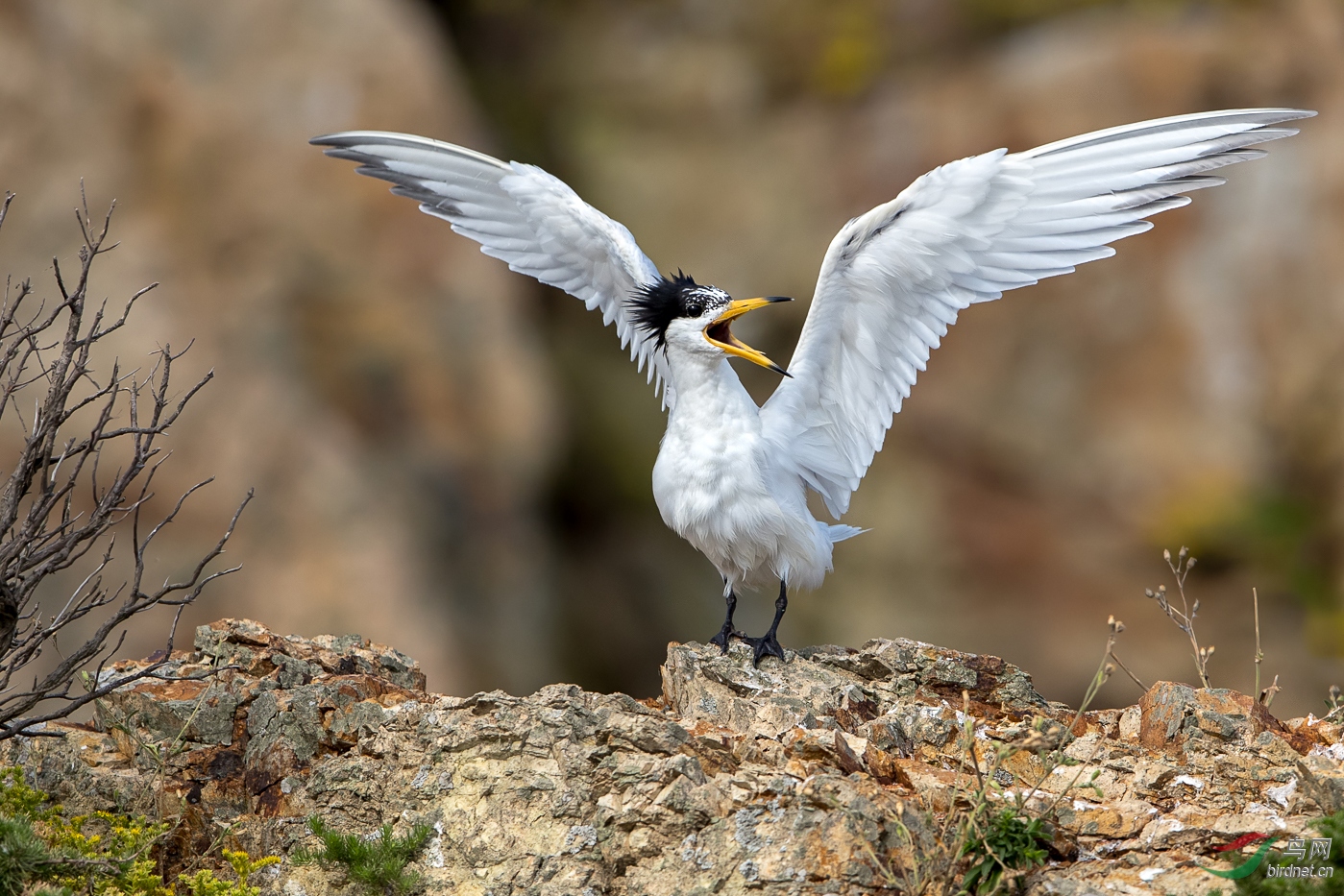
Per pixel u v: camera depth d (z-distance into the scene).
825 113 21.42
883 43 21.38
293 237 16.83
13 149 15.75
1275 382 18.84
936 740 6.92
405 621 16.05
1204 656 7.88
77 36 16.28
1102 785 6.48
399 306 17.31
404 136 9.18
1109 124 19.69
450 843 6.46
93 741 7.14
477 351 17.78
